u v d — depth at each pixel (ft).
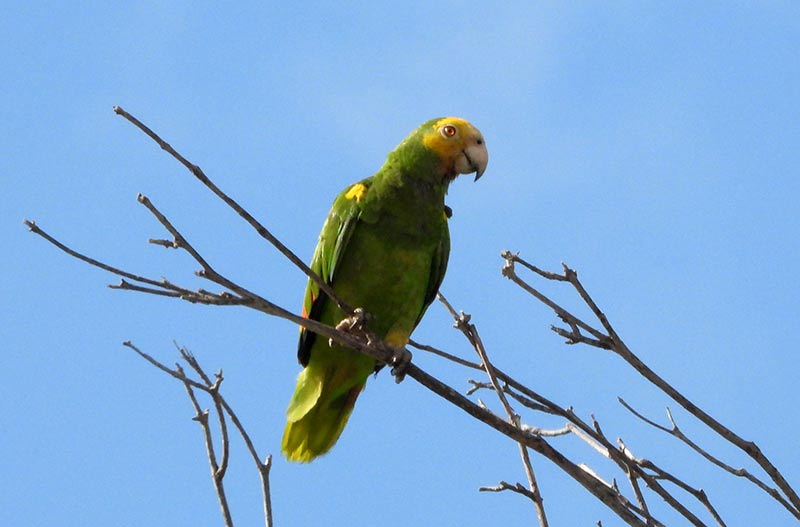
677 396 23.02
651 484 23.85
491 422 24.88
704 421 23.20
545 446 24.44
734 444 23.11
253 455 21.88
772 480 23.09
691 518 23.47
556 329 23.35
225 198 22.86
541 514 23.94
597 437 24.63
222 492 21.50
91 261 20.92
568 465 24.44
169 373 21.89
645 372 23.22
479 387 28.12
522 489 24.14
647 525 23.66
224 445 21.90
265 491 21.66
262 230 23.91
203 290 22.08
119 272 21.12
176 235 21.35
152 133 21.48
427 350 27.45
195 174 22.13
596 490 24.06
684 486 24.12
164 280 21.68
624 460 24.23
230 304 22.34
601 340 23.21
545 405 25.08
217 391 22.02
